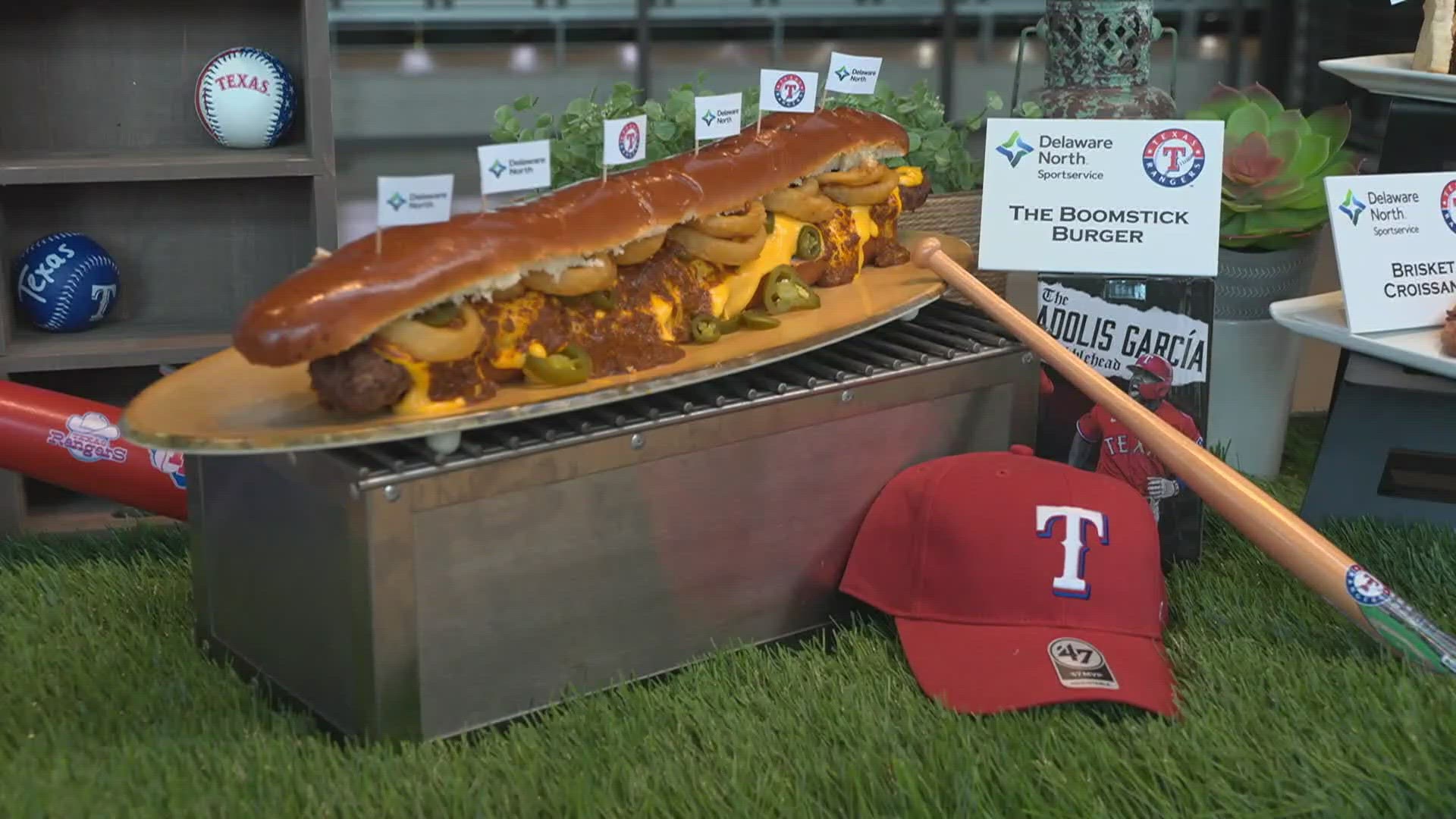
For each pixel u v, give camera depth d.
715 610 1.90
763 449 1.88
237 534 1.83
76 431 2.29
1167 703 1.73
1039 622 1.88
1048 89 2.69
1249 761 1.60
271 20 2.83
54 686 1.80
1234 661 1.85
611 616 1.79
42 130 2.73
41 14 2.70
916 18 7.90
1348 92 6.59
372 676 1.60
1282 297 2.65
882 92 2.81
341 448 1.60
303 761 1.61
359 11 7.66
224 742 1.65
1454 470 2.50
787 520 1.94
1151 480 2.22
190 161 2.55
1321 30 6.98
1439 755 1.59
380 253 1.57
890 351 2.08
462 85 7.38
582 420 1.73
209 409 1.63
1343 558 1.82
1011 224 2.26
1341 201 2.25
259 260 2.92
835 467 1.97
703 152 1.99
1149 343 2.25
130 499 2.35
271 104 2.68
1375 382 2.37
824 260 2.16
